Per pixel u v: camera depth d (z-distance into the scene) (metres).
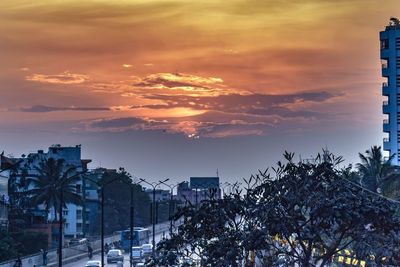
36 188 171.88
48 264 116.00
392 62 155.50
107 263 118.62
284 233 41.03
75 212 199.75
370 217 40.25
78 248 133.00
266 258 42.69
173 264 45.19
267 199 42.19
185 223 45.09
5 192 154.00
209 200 44.66
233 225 44.03
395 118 154.75
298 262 42.91
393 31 155.62
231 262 42.50
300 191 41.47
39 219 150.88
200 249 49.78
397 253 40.44
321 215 40.53
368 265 41.69
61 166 168.88
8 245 116.81
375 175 103.75
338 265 46.72
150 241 168.75
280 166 42.88
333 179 42.06
